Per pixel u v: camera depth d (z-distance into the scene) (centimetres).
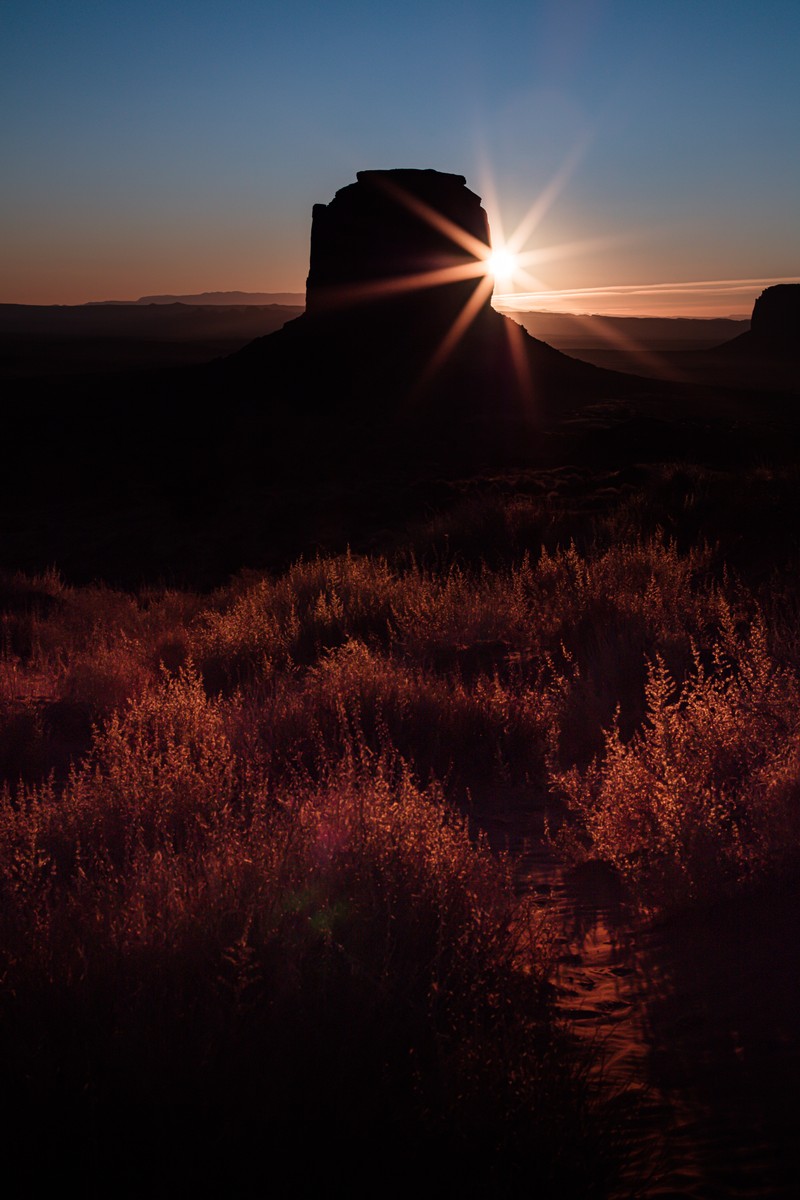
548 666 916
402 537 2441
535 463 5947
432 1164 236
